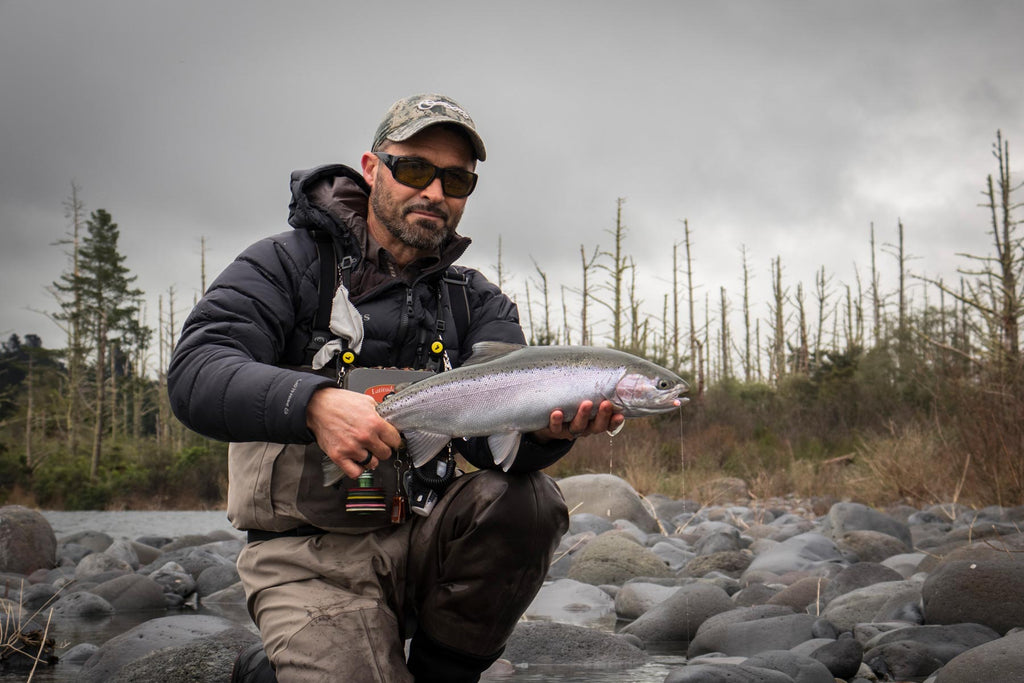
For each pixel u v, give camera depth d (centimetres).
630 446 1778
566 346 281
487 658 289
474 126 301
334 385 250
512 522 274
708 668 379
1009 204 3008
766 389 3256
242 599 752
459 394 270
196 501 3825
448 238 304
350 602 266
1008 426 1052
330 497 276
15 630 507
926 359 2050
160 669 396
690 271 5166
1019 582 476
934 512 1091
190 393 254
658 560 781
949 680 363
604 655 485
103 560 835
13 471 4034
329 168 298
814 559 771
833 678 407
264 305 274
